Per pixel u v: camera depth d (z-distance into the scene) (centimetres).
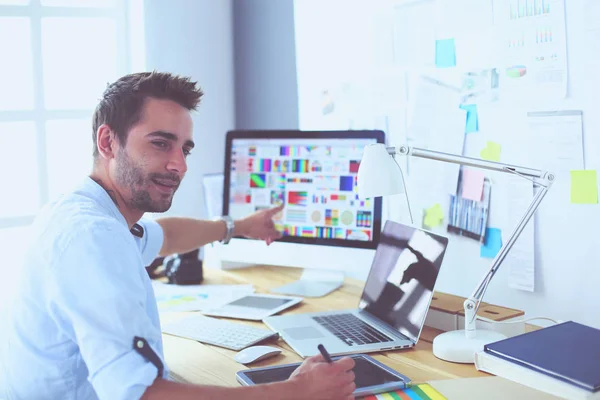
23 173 241
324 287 191
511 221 164
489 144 169
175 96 125
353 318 161
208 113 262
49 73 243
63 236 106
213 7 260
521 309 165
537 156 158
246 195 196
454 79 176
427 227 187
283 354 140
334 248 183
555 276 157
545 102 156
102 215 112
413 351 141
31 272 112
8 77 237
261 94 255
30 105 240
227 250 202
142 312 102
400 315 150
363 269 178
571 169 152
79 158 250
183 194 257
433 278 143
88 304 100
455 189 178
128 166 123
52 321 112
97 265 102
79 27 247
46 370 115
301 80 232
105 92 125
